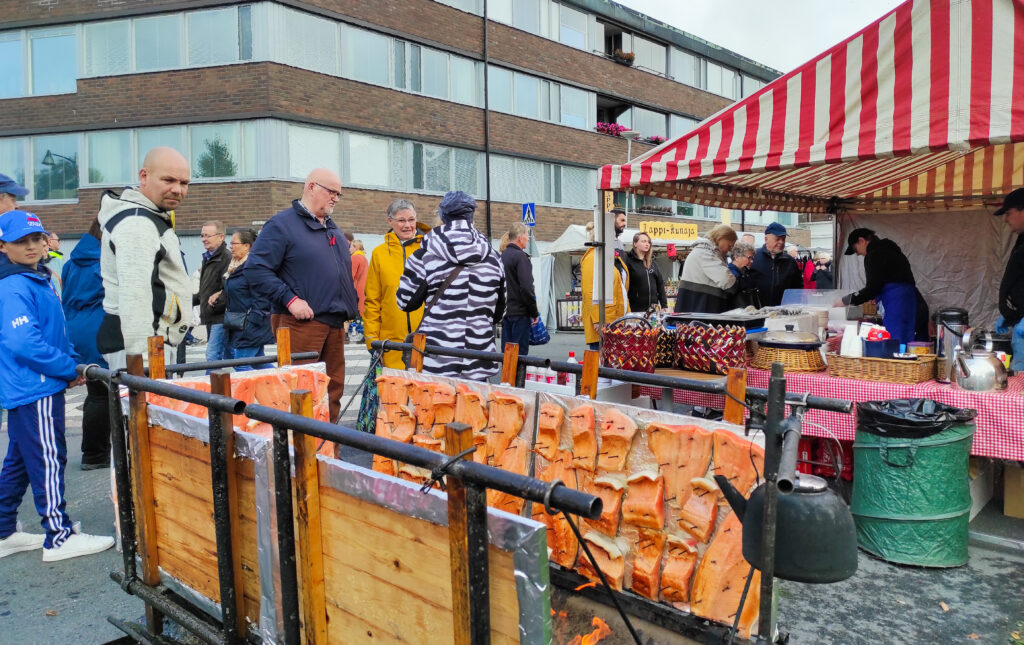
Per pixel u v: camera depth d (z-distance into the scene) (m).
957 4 3.20
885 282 5.12
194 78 16.12
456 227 3.93
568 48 23.39
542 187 22.94
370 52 17.95
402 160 18.77
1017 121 3.08
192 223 16.44
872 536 3.32
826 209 7.97
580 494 1.15
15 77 17.20
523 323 6.74
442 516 1.39
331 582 1.72
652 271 7.76
